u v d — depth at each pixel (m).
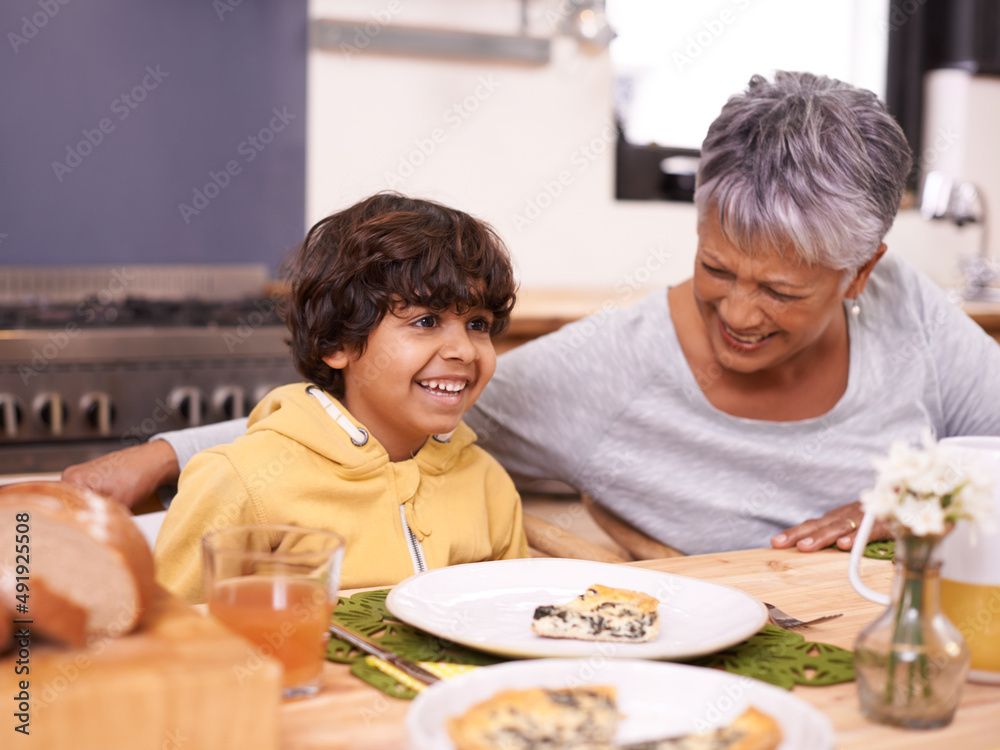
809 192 1.03
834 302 1.14
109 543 0.51
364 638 0.70
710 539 1.38
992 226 3.49
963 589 0.67
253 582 0.61
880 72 3.40
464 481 1.17
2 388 1.99
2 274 2.58
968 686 0.67
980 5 3.33
